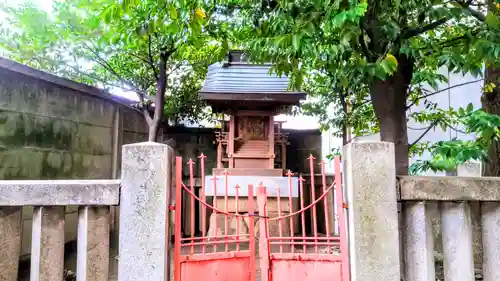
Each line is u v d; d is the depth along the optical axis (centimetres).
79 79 630
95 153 581
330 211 638
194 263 261
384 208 207
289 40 228
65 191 210
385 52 238
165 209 208
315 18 224
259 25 328
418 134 649
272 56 272
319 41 259
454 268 210
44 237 210
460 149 288
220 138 657
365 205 207
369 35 247
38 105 468
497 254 212
